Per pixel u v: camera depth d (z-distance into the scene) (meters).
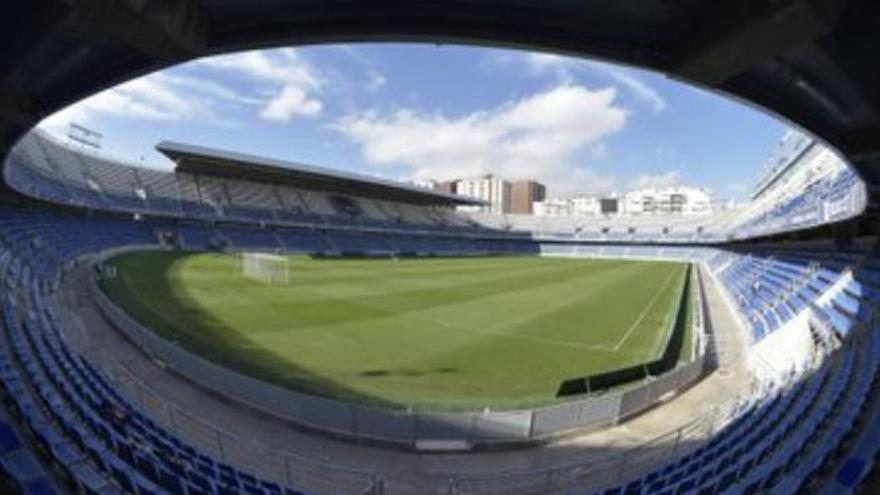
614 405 15.51
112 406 12.23
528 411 14.10
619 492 10.32
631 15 7.71
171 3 6.95
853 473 8.78
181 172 72.00
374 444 13.79
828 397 12.18
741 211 94.94
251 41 8.33
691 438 14.44
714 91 9.66
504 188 196.00
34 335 15.13
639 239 98.81
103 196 57.50
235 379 15.55
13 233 30.02
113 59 9.82
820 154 52.34
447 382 18.86
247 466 12.18
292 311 29.39
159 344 18.50
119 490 8.30
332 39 8.43
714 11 6.98
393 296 36.78
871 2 6.63
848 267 26.80
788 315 25.23
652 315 33.47
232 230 68.88
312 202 84.31
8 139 16.25
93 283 30.55
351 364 20.45
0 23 8.23
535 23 8.27
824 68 8.41
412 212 100.25
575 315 32.62
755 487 8.65
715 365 21.83
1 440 8.79
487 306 34.53
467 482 12.16
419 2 8.08
